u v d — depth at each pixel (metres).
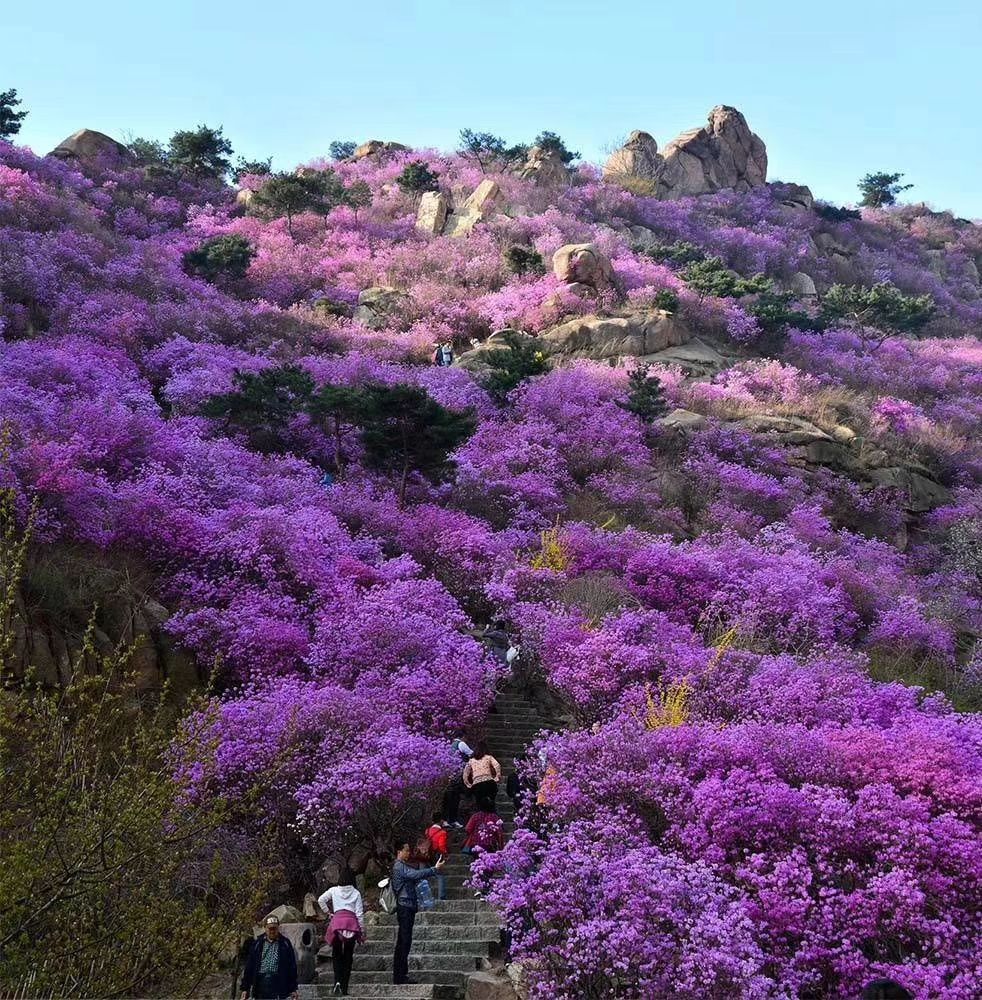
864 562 24.34
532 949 9.23
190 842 9.02
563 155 67.56
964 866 9.88
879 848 10.23
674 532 23.83
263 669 13.87
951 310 62.94
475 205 52.62
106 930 7.14
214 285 38.66
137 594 14.12
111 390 22.25
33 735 8.15
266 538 16.45
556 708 15.95
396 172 59.47
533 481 23.84
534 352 31.48
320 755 11.77
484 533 20.02
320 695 12.45
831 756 11.71
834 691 14.58
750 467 28.36
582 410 28.52
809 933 9.16
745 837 10.30
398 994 9.48
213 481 18.84
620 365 33.69
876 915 9.28
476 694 13.77
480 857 9.81
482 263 43.34
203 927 7.50
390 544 19.64
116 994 7.00
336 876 11.62
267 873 9.22
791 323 41.62
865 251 67.12
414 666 14.30
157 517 15.97
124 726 11.52
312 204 48.88
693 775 11.41
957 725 13.02
